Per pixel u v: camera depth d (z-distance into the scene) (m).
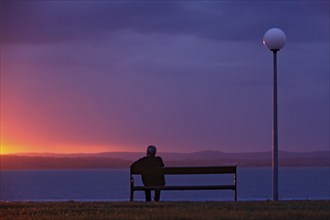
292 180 192.88
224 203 21.06
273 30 23.39
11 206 20.48
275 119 23.30
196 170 23.62
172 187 23.30
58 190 129.75
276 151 23.19
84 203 21.59
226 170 23.53
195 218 16.25
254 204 20.50
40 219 16.41
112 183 180.62
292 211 17.75
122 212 18.06
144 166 23.67
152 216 16.61
